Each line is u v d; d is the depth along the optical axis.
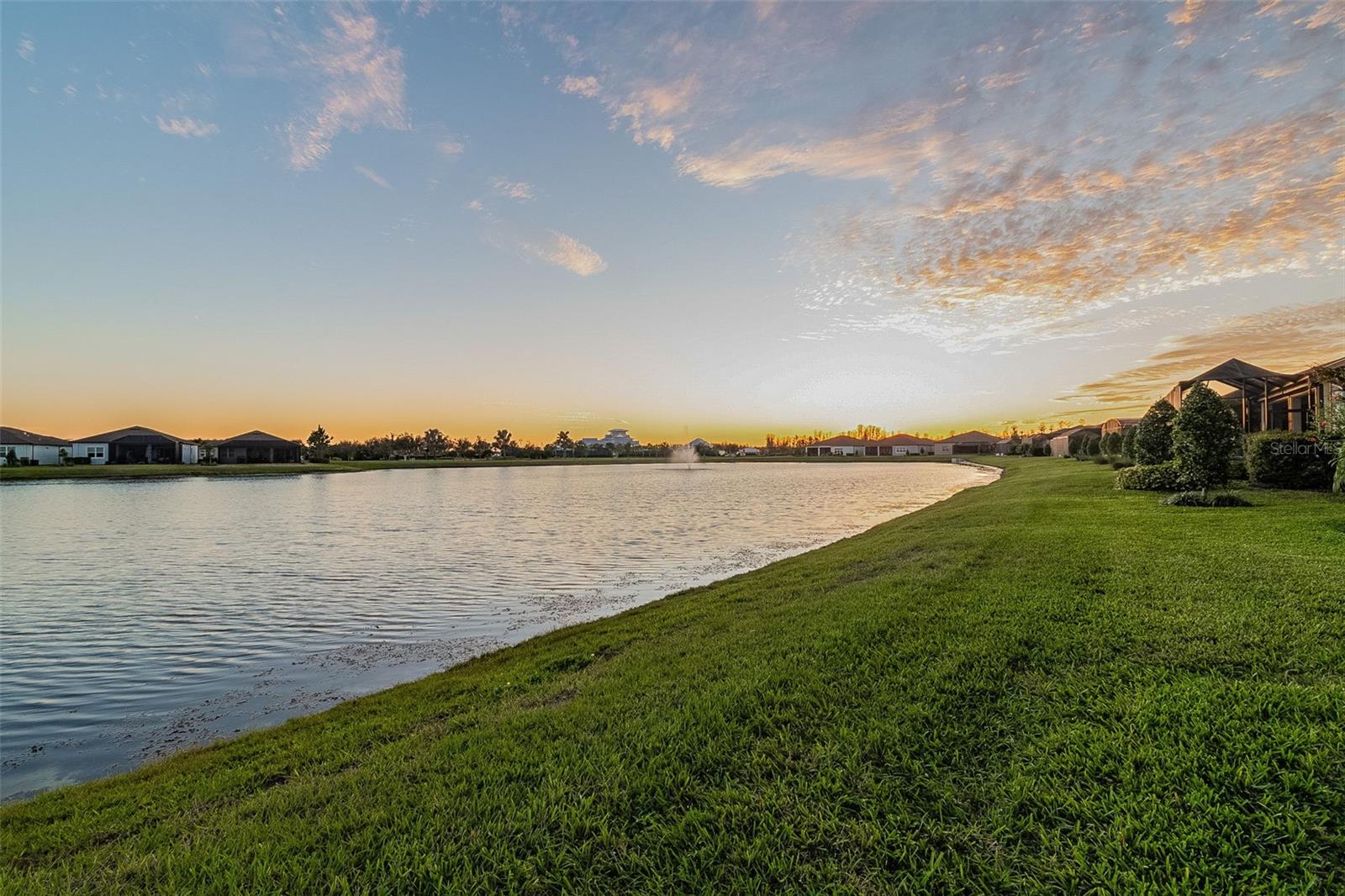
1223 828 2.62
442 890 2.57
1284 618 4.86
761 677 4.57
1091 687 3.94
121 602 10.74
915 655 4.75
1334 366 11.94
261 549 16.47
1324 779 2.83
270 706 6.34
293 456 78.06
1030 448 73.50
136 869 2.95
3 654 8.06
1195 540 8.48
